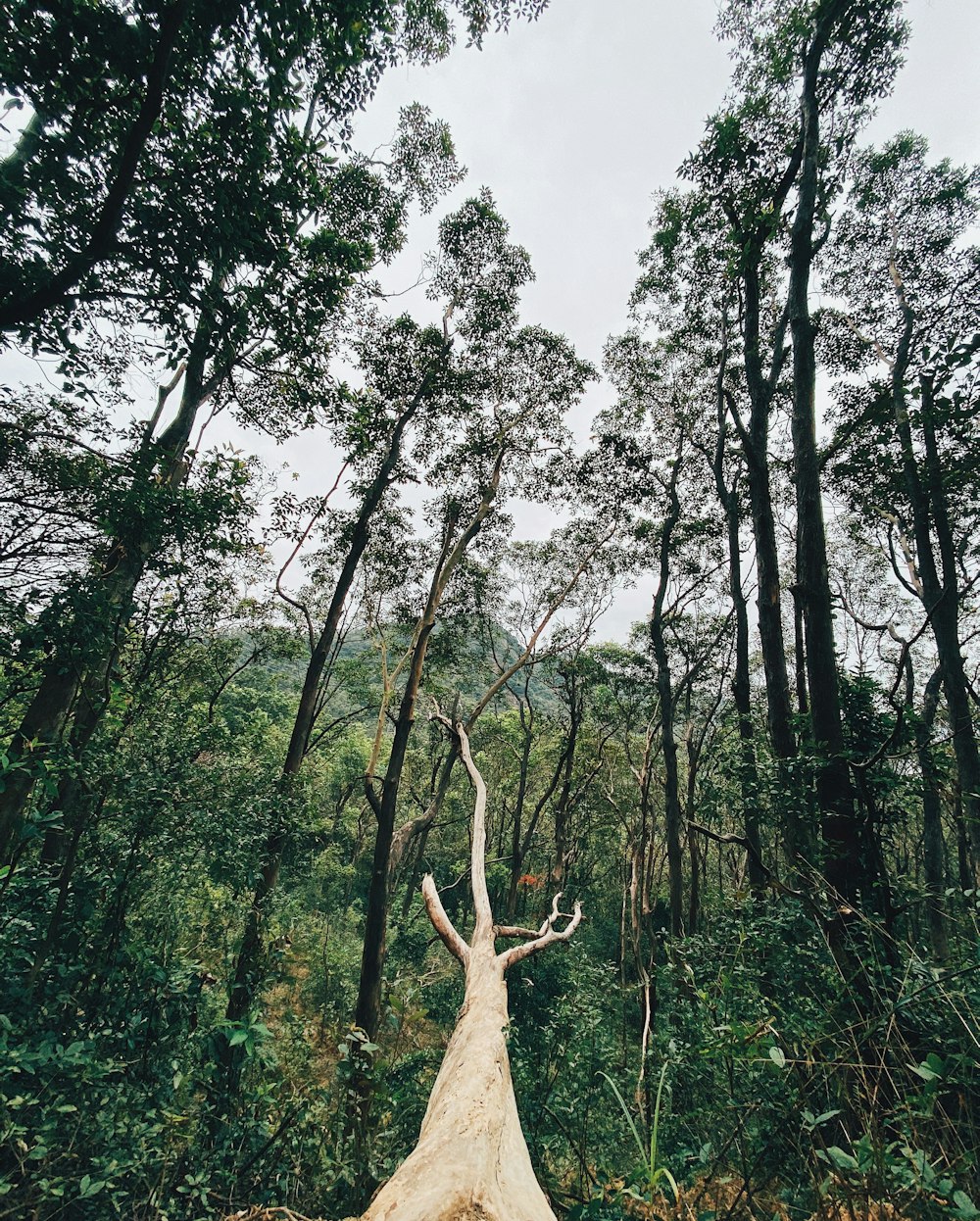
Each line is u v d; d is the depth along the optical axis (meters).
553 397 12.21
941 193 10.91
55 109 4.07
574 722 16.78
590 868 21.55
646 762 15.41
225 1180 3.41
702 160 9.04
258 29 4.46
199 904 6.90
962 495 8.16
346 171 9.00
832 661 5.79
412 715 9.50
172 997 4.33
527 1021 6.55
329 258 5.56
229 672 11.76
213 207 4.54
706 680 16.83
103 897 4.73
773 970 4.32
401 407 11.19
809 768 5.21
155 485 5.33
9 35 3.70
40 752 4.15
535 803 24.22
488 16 7.22
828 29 7.69
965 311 9.03
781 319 8.62
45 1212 2.76
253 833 6.03
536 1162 3.38
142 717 6.78
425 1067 5.20
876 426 9.33
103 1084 3.36
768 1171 2.53
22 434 4.94
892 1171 1.72
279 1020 7.53
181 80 4.43
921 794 5.08
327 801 22.72
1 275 3.93
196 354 5.12
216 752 6.95
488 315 11.31
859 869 4.71
